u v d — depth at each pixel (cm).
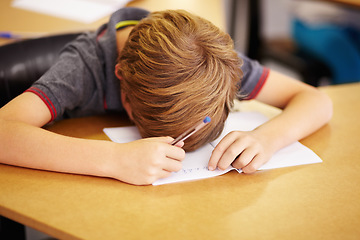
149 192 73
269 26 312
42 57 108
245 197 74
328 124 101
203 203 71
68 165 76
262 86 104
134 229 65
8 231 116
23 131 79
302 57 216
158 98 75
